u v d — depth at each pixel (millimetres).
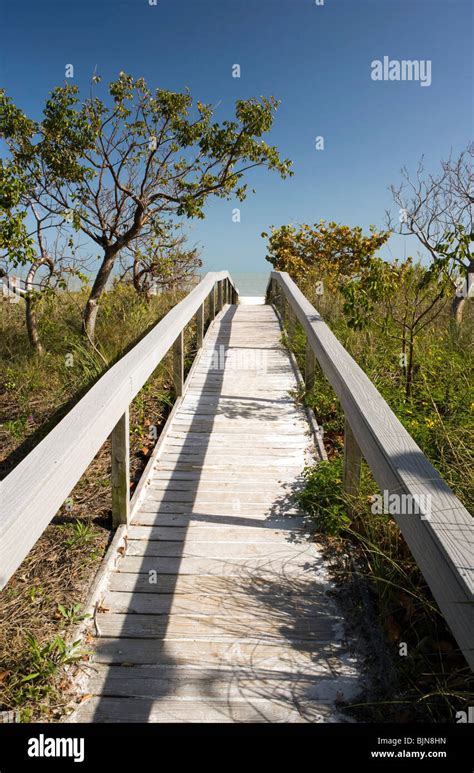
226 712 2152
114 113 6887
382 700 2193
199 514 3617
